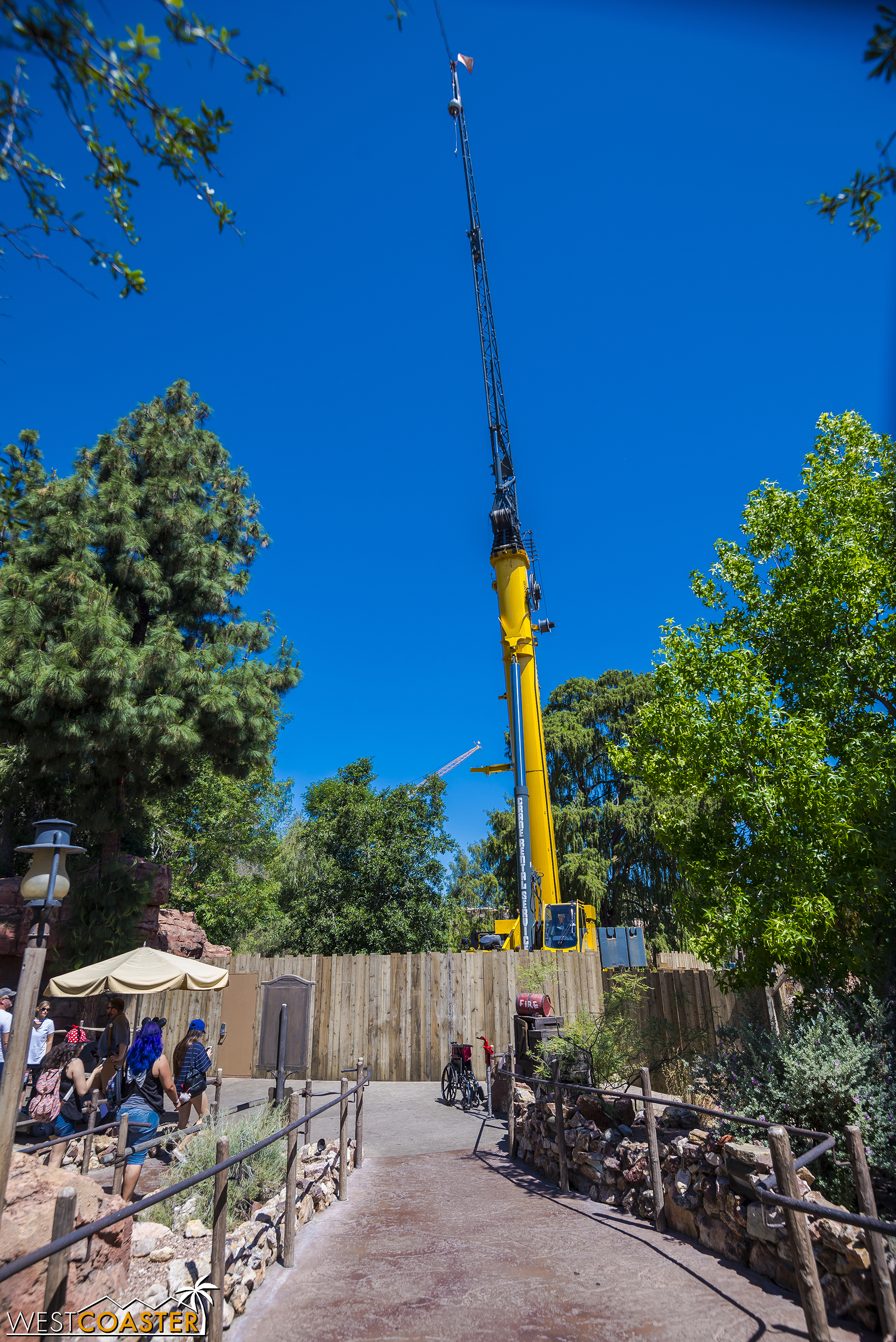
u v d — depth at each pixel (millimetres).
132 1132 7172
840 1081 5859
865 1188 4152
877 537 8555
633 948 20203
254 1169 7574
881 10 2479
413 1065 16938
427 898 30312
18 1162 4453
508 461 28031
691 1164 5930
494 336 33344
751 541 9570
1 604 16609
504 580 25047
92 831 18594
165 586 20375
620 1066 10133
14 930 16969
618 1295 4715
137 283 3477
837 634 8758
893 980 7156
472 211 38188
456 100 40031
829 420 9258
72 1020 16719
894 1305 3836
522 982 16859
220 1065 17219
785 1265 4695
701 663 9172
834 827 7441
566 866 33906
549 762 39250
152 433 22047
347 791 31141
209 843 32625
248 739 20750
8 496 6629
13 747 18734
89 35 2635
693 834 8820
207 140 3023
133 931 18297
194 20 2725
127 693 17219
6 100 2811
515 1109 9820
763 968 8000
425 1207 7262
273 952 33812
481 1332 4281
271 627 23969
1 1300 3436
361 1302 4832
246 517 25297
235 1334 4438
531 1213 6855
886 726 8430
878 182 3318
